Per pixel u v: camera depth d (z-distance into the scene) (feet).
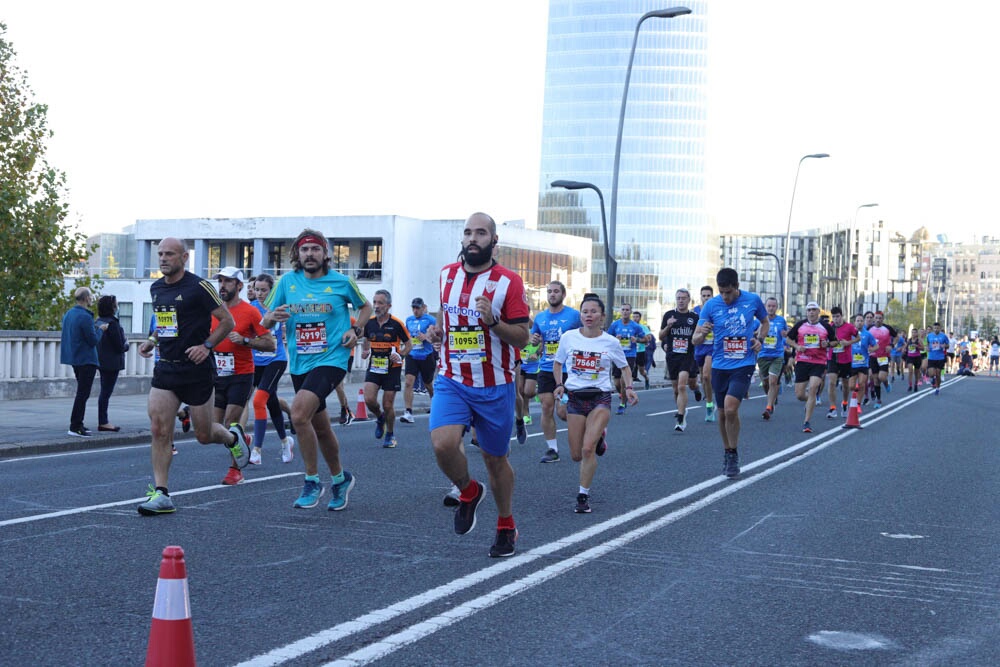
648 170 465.47
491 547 22.63
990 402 96.32
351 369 97.25
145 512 26.40
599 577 20.76
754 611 18.44
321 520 26.32
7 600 18.04
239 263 231.09
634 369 112.06
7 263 97.40
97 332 46.44
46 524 25.03
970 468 41.09
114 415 56.08
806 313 58.39
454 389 21.31
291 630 16.48
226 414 35.01
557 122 471.21
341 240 226.58
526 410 57.62
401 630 16.62
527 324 21.16
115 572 20.21
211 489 31.27
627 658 15.55
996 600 19.72
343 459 40.09
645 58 464.24
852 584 20.72
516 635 16.56
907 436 55.62
